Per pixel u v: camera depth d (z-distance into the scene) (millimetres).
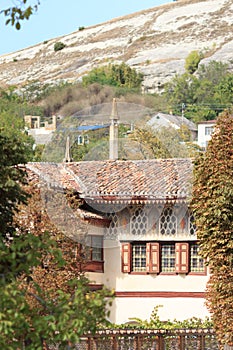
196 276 72875
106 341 54938
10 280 25422
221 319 51875
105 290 25469
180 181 74062
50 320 24656
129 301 73562
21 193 35344
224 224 52125
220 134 53000
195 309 72625
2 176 34250
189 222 73062
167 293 73125
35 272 59844
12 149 35469
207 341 56906
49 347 40062
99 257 72938
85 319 24656
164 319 73125
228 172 52031
